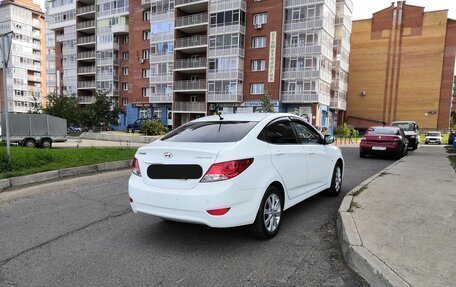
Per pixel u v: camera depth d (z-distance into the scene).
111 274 3.26
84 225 4.70
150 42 44.06
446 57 46.72
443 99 47.00
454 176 7.69
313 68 34.47
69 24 57.53
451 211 4.68
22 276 3.22
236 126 4.36
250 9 37.16
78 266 3.43
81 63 57.50
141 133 29.05
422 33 47.78
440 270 2.95
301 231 4.43
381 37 50.59
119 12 50.22
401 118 49.59
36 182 7.70
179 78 42.66
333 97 43.56
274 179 4.15
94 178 8.27
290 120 5.15
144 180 3.97
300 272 3.26
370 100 51.66
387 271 2.93
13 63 80.25
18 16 81.62
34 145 19.09
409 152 16.67
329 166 6.03
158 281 3.12
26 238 4.20
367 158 13.66
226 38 37.53
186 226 4.64
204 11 42.22
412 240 3.60
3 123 18.73
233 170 3.61
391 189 6.14
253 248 3.86
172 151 3.81
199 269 3.35
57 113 37.09
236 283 3.07
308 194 5.21
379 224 4.09
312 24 34.31
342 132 37.12
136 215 5.16
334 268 3.34
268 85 36.16
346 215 4.43
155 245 3.97
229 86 37.66
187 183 3.66
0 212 5.30
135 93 48.50
